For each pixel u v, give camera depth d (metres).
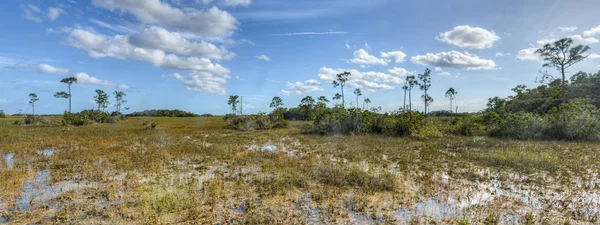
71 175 7.61
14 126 26.89
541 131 16.53
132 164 9.03
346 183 6.85
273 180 7.13
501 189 6.54
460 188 6.57
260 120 26.16
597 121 15.60
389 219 4.83
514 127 16.91
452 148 12.66
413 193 6.22
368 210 5.25
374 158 10.28
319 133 20.38
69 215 4.90
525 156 9.69
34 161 9.48
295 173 7.63
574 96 24.64
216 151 11.77
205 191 6.30
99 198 5.79
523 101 27.39
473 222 4.72
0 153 11.05
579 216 4.98
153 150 11.91
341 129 19.84
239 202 5.65
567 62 23.44
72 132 20.67
